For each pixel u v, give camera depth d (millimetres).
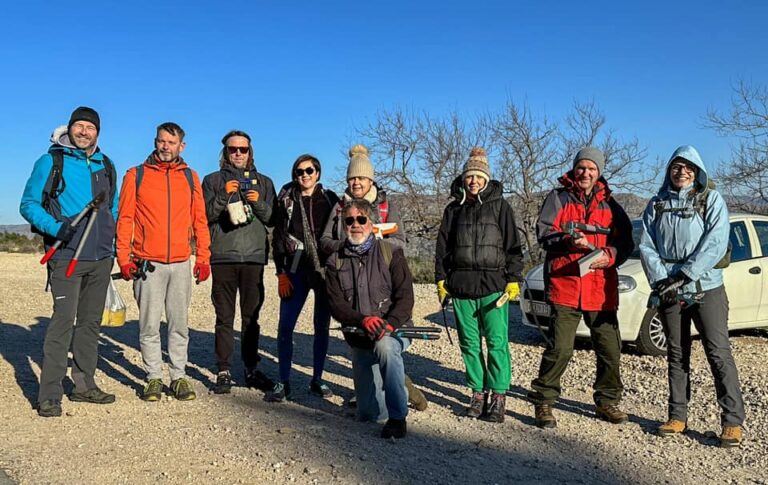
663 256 5020
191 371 7148
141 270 5703
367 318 4887
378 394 5293
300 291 5988
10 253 30641
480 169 5332
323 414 5559
